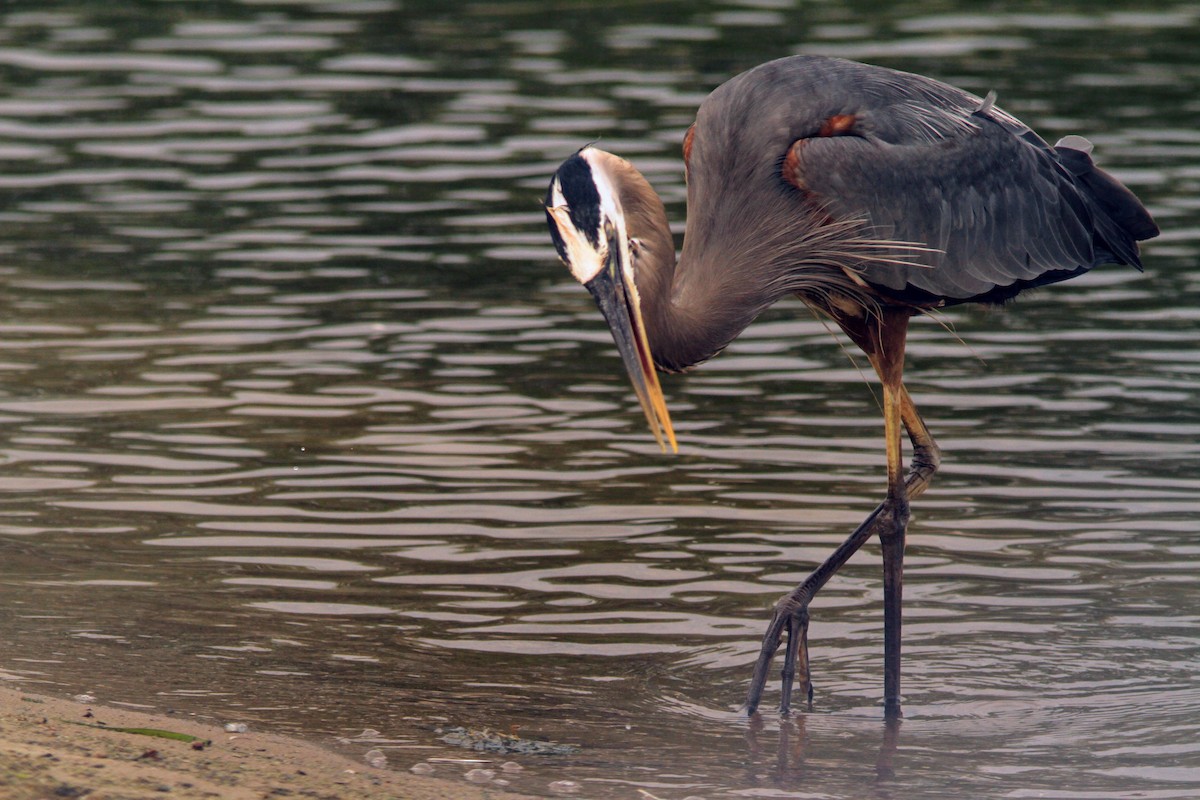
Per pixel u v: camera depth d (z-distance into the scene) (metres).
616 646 10.53
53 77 26.84
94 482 12.95
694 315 9.94
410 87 25.98
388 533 12.15
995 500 12.80
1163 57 26.92
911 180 10.33
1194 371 15.47
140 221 20.02
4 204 20.58
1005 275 10.78
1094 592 11.27
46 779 7.54
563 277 18.41
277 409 14.59
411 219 20.12
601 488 13.04
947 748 9.17
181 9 32.09
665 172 20.83
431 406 14.70
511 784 8.47
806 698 9.94
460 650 10.39
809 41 27.88
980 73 25.44
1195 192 20.17
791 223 10.16
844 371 15.88
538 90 25.48
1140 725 9.43
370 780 8.18
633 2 31.86
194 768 8.05
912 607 11.17
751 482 13.16
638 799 8.34
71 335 16.30
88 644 10.21
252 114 24.69
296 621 10.71
